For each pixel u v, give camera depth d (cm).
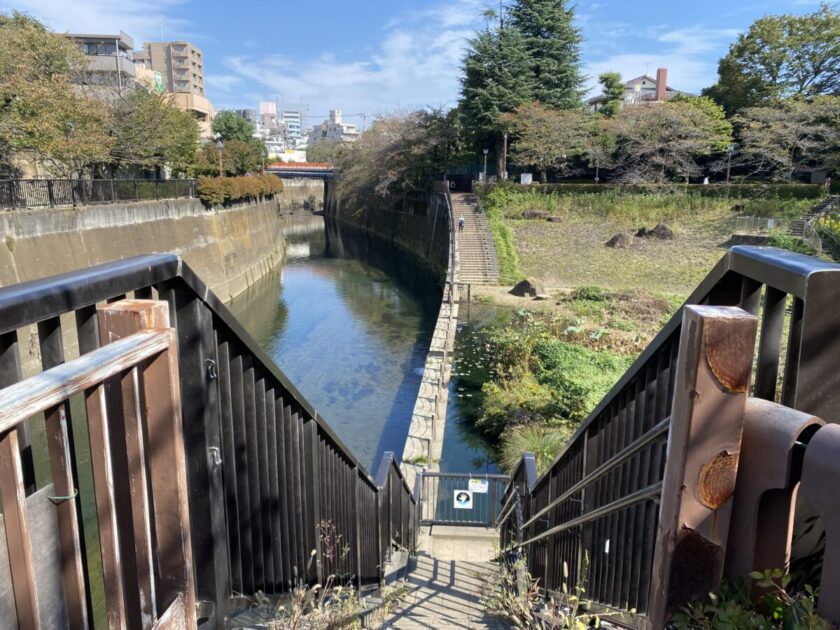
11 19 1989
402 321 2619
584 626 229
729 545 116
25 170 2298
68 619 117
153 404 132
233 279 3225
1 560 99
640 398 203
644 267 2709
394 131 4531
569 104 3941
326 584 327
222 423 195
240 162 4188
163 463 135
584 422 279
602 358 1573
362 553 461
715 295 150
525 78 3806
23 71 1762
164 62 8325
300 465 289
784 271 115
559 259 2914
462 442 1309
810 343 111
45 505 111
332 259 4438
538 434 1168
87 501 688
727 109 3834
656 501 145
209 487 172
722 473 112
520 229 3356
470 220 3444
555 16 3856
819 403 113
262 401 228
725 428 110
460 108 3978
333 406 1692
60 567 116
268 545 245
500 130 3878
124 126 2494
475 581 585
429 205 4403
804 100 3222
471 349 1895
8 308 92
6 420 82
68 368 99
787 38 3472
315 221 7256
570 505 327
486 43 3741
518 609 360
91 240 2002
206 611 179
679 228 3142
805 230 2544
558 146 3628
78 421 816
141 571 132
